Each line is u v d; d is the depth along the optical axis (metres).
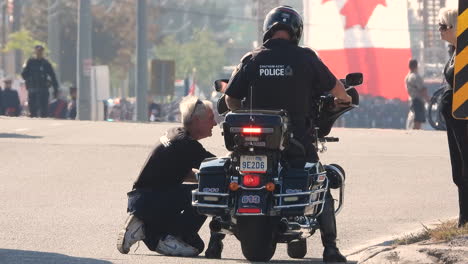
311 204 23.98
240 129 23.50
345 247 30.38
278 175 23.88
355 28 141.25
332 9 141.00
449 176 46.50
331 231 25.75
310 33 142.00
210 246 26.84
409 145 58.62
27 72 92.25
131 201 27.45
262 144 23.45
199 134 27.41
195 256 27.41
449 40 27.42
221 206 23.83
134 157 51.50
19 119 74.44
